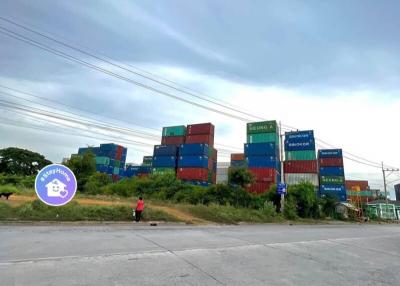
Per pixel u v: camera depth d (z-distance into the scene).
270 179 37.34
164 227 15.94
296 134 42.00
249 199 33.62
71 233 11.23
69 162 52.91
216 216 24.27
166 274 6.18
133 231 13.05
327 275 7.05
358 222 42.38
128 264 6.77
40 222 14.28
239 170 34.66
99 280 5.50
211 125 45.69
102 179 49.84
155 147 46.09
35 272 5.77
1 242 8.59
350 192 71.94
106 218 17.34
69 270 6.02
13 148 73.06
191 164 41.78
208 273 6.46
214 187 34.00
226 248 9.58
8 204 16.09
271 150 38.38
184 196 34.97
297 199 36.19
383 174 64.81
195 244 10.07
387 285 6.48
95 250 8.06
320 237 14.74
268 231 16.64
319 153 47.56
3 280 5.19
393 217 65.25
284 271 7.14
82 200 26.34
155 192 37.81
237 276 6.39
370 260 9.38
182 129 47.81
